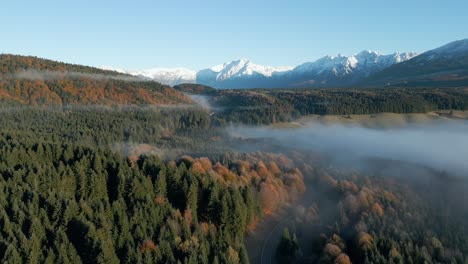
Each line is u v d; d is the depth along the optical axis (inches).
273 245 5128.0
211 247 4116.6
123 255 3727.9
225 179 6225.4
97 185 4672.7
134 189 4675.2
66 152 5403.5
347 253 4837.6
